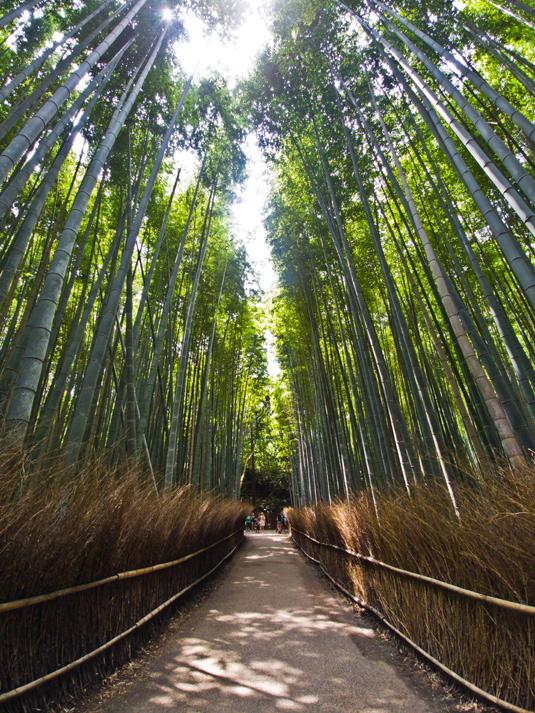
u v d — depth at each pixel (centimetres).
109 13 438
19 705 139
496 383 272
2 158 193
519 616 145
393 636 262
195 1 449
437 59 439
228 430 1057
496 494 177
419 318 716
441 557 201
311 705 169
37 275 374
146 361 648
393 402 364
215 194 649
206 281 777
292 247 746
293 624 307
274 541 1289
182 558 346
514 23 444
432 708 164
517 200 197
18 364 265
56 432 362
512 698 147
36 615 150
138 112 474
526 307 515
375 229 409
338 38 485
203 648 249
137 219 342
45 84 315
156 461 585
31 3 315
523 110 495
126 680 196
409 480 336
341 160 545
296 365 1052
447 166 550
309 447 977
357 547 362
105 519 194
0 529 132
